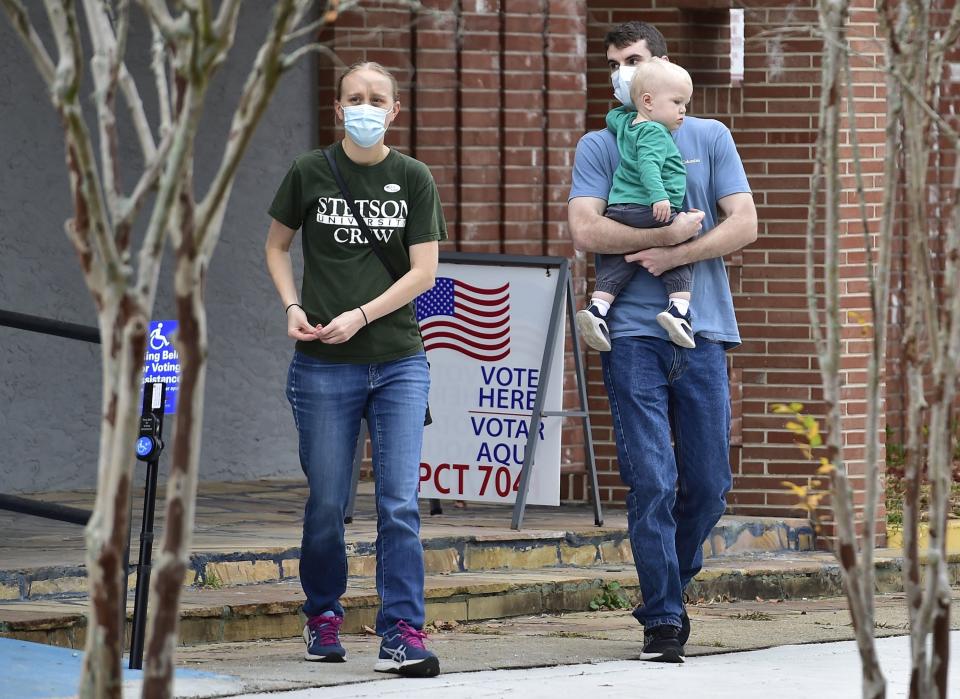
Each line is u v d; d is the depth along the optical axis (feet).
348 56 79.15
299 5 17.93
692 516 51.24
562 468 78.89
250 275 84.23
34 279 79.36
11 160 78.54
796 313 75.31
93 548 18.17
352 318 44.91
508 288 69.10
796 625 59.16
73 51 17.28
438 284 70.03
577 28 79.51
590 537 66.85
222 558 56.75
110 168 18.19
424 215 46.11
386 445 46.03
